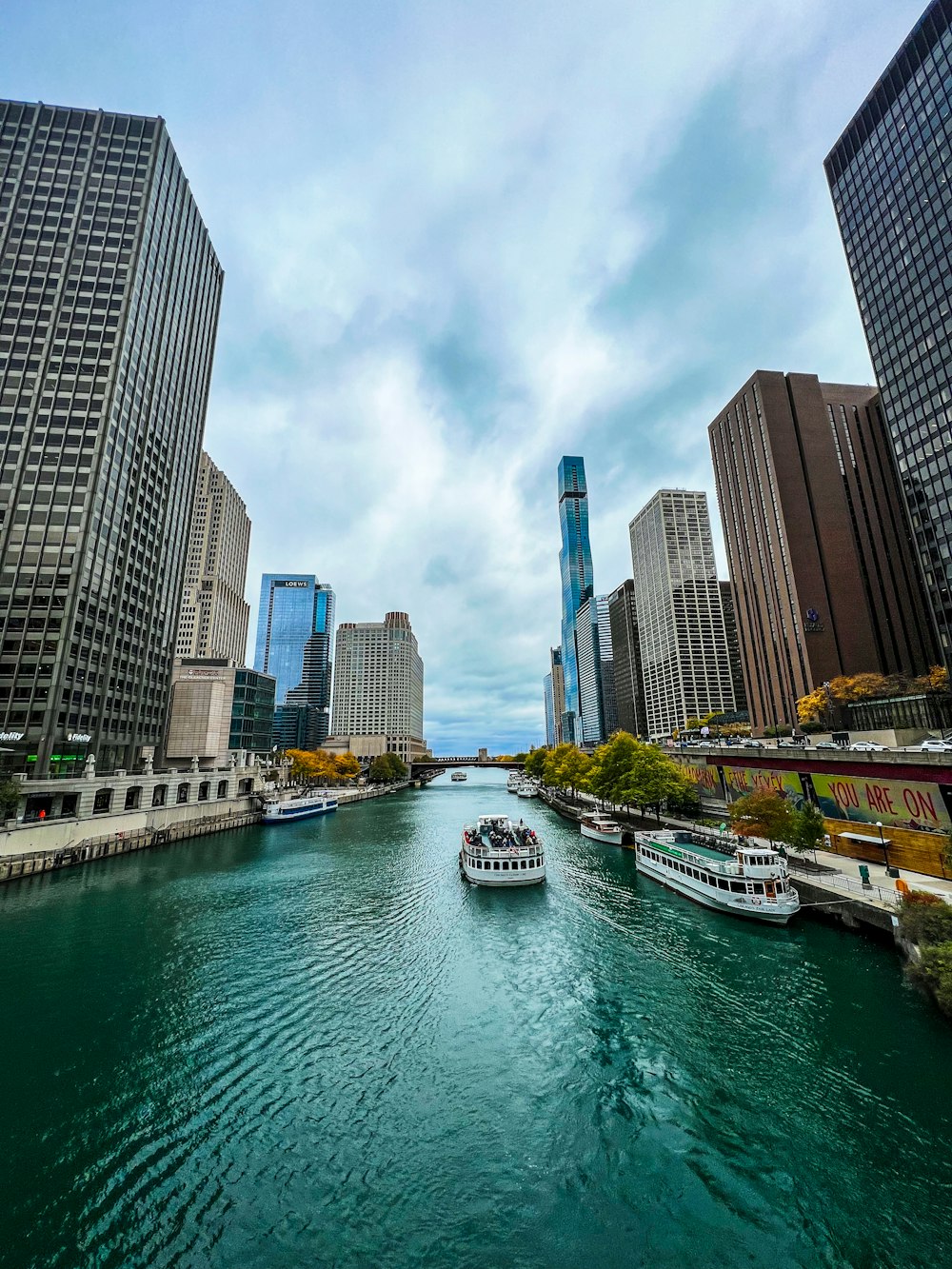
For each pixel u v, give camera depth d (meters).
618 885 50.25
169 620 116.44
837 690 100.88
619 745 75.75
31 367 93.44
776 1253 14.55
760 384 152.00
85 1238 15.01
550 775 132.88
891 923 32.47
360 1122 19.48
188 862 63.69
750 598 155.00
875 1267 14.07
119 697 97.81
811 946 33.69
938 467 102.56
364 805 139.50
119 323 97.94
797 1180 16.81
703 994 28.47
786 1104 20.08
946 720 79.81
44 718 81.00
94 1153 17.97
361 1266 14.32
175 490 118.62
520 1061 23.08
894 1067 21.77
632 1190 16.56
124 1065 22.73
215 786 99.31
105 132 106.31
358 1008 27.67
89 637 89.12
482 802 152.12
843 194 126.06
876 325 117.00
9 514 86.75
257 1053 23.75
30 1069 22.38
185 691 117.31
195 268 127.31
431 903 45.94
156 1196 16.36
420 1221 15.58
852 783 48.66
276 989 29.80
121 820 68.88
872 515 145.75
